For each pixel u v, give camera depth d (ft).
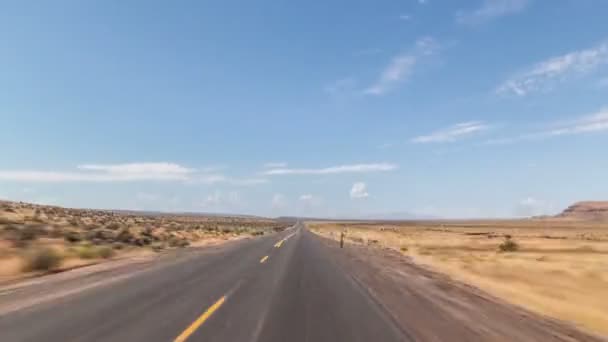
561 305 44.39
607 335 30.58
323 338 25.43
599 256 117.08
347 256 89.56
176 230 181.88
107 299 35.78
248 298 38.04
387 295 41.83
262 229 330.54
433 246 155.02
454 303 38.91
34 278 47.83
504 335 27.58
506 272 74.69
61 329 25.73
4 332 24.88
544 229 430.61
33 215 145.07
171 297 37.55
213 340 24.17
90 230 125.08
